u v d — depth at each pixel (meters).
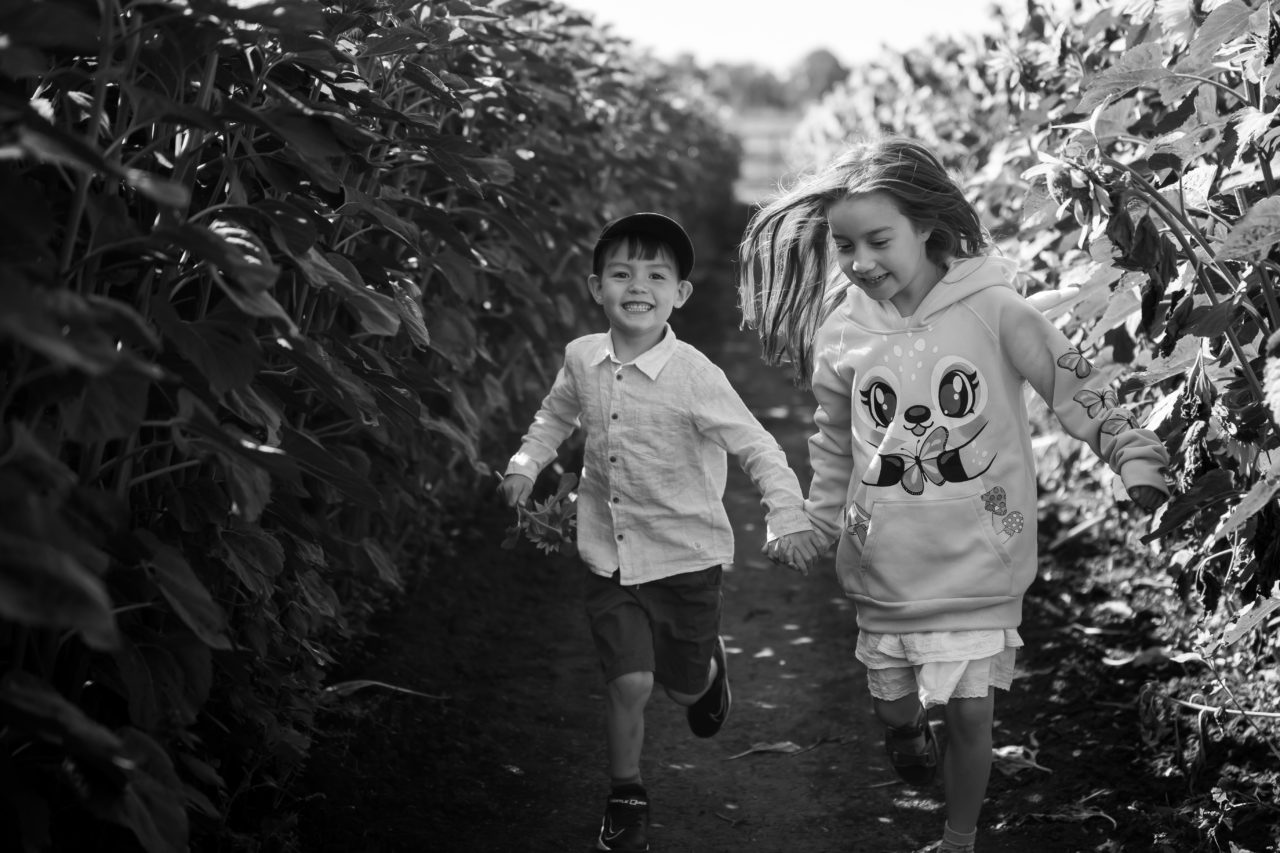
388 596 4.24
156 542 1.96
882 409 2.65
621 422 2.92
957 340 2.61
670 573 2.90
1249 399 2.49
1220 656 3.30
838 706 3.74
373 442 3.43
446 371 4.03
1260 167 2.58
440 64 3.48
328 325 2.89
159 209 2.15
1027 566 2.61
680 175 11.22
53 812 1.95
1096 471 4.47
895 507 2.61
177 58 2.01
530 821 2.99
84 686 2.13
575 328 5.82
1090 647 3.81
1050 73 4.05
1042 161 2.48
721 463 2.97
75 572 1.38
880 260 2.56
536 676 3.91
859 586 2.68
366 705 3.40
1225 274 2.53
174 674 2.03
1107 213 2.33
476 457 3.30
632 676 2.81
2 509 1.40
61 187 2.08
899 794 3.17
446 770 3.19
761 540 5.44
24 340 1.30
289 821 2.57
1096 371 2.54
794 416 7.69
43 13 1.53
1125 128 3.01
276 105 2.30
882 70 10.53
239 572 2.28
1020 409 2.64
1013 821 2.93
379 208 2.66
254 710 2.46
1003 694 3.65
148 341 1.59
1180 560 2.91
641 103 8.94
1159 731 3.14
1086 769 3.13
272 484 2.46
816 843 2.93
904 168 2.56
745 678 3.99
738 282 3.08
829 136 13.15
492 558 4.90
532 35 4.36
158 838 1.82
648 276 2.89
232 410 2.13
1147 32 3.38
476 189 2.90
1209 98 2.64
